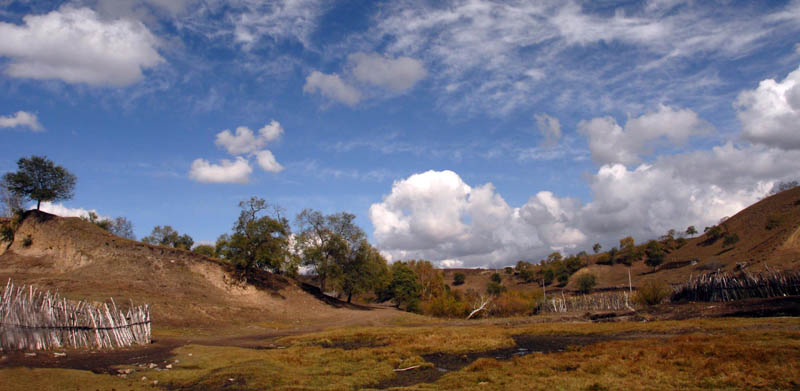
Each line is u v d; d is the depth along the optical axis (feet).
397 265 303.07
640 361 51.67
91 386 45.60
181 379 51.93
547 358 57.57
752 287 124.77
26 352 58.29
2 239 196.03
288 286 219.41
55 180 203.82
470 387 44.06
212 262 200.03
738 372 43.42
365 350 75.00
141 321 82.53
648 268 417.49
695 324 84.64
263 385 48.65
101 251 183.32
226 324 138.21
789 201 338.54
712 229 406.62
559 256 539.70
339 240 233.35
